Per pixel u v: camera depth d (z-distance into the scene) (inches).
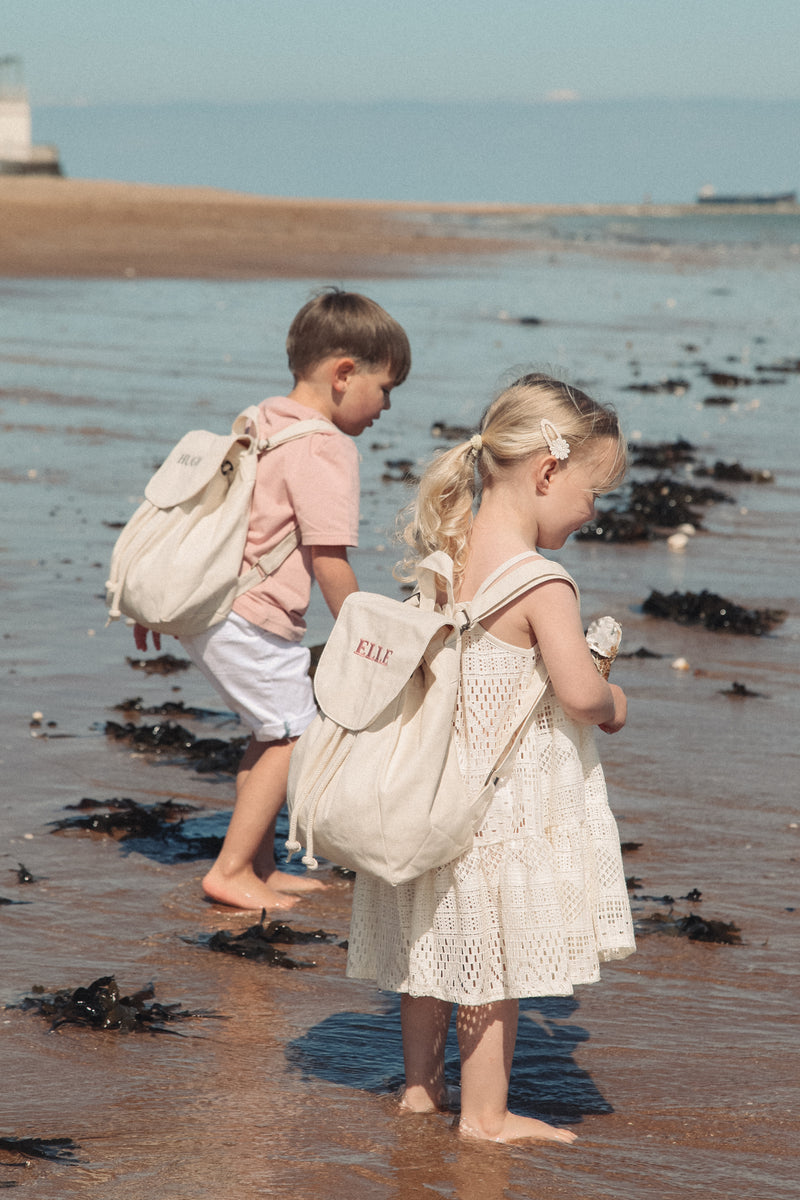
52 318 796.0
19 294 930.7
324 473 150.6
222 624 153.5
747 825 178.2
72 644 255.4
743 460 458.0
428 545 110.7
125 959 138.5
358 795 101.9
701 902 154.9
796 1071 117.5
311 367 155.9
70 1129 103.7
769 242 2524.6
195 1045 120.2
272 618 153.9
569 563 330.3
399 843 100.9
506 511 109.8
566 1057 120.4
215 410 506.9
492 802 105.6
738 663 255.0
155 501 156.3
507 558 107.8
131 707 220.2
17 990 129.7
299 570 154.8
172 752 203.6
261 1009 128.6
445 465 109.3
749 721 221.8
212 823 178.4
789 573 321.4
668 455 450.9
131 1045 119.6
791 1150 104.3
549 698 108.3
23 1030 121.4
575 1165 101.0
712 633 274.5
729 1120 109.0
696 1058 120.1
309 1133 104.6
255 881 157.6
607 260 1660.9
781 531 364.5
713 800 186.9
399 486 398.6
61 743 204.8
